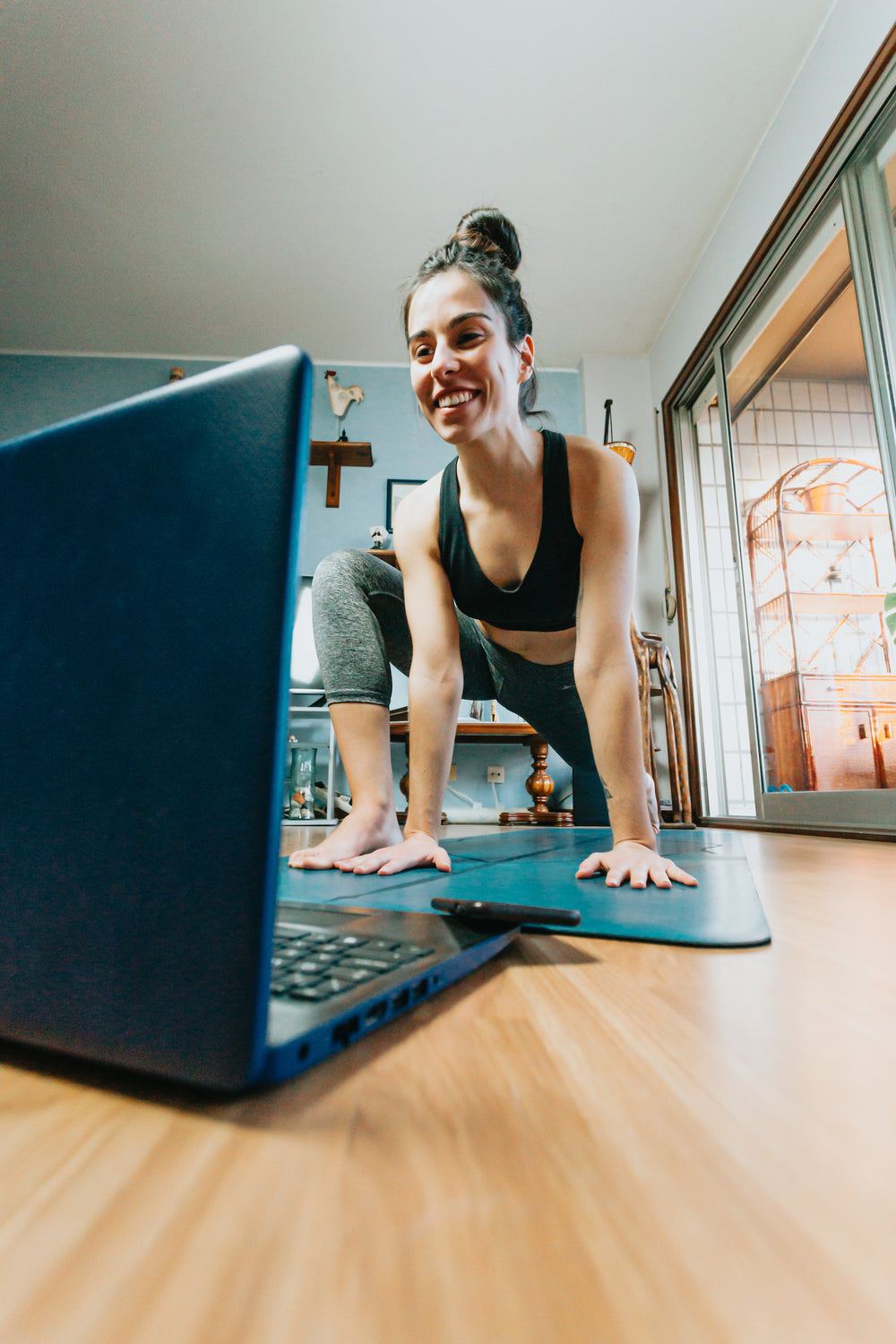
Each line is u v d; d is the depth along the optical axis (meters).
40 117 3.00
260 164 3.20
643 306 4.01
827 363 3.59
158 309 4.08
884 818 2.20
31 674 0.31
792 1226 0.17
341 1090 0.26
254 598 0.26
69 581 0.31
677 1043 0.32
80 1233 0.17
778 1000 0.39
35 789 0.30
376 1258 0.16
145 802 0.27
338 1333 0.13
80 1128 0.23
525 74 2.81
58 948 0.28
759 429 3.64
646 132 3.03
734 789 3.67
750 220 3.15
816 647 3.32
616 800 0.96
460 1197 0.18
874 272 2.37
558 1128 0.23
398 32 2.67
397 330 4.23
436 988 0.37
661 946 0.53
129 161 3.19
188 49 2.74
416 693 1.08
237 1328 0.13
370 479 4.32
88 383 4.42
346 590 1.21
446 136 3.06
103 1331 0.13
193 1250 0.16
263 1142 0.22
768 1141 0.22
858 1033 0.33
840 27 2.51
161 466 0.29
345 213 3.45
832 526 3.36
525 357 1.07
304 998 0.31
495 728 3.27
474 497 1.04
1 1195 0.19
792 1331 0.13
